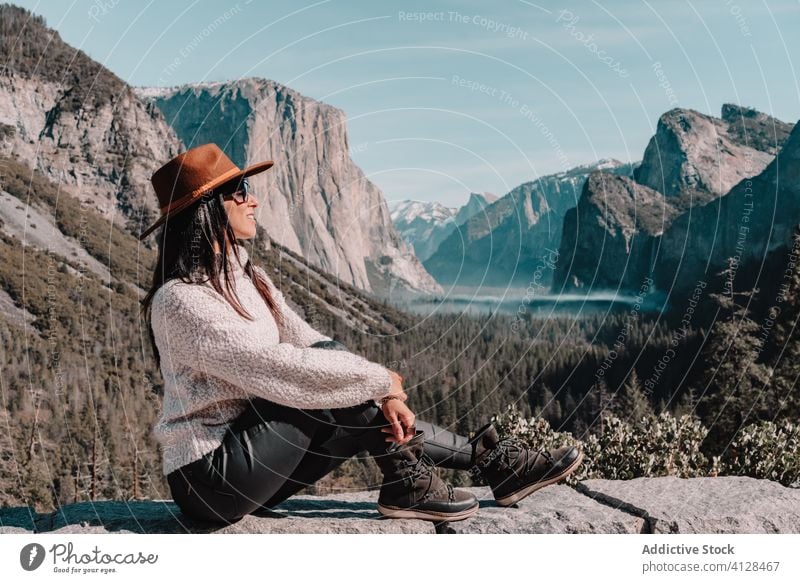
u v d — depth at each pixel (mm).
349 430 2061
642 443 3557
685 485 2744
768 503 2518
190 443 1952
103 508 2449
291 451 1970
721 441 16109
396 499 2227
